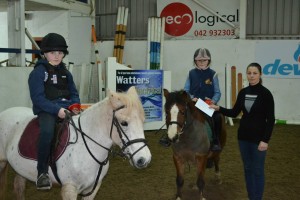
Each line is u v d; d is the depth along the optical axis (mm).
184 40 10656
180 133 3973
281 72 10023
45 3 8844
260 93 3740
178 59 10750
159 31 10609
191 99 4223
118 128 2723
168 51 10812
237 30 10414
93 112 2953
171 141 3885
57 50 3059
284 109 10109
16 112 3566
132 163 2660
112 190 4824
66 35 10125
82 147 2934
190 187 4977
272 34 10477
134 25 11500
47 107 2918
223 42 10398
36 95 2938
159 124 8812
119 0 11508
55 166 2977
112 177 5379
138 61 11109
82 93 9219
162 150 7020
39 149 2910
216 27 10594
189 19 10750
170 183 5129
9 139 3359
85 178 2938
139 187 4953
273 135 8422
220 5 10469
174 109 3938
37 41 10297
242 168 5840
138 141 2648
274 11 10398
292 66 9930
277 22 10414
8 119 3504
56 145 2984
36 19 10281
